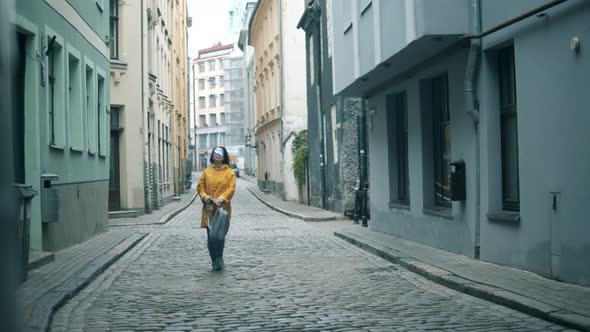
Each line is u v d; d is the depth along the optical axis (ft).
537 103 26.20
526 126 27.12
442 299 24.27
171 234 54.54
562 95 24.41
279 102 121.70
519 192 28.07
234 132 387.34
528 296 22.11
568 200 24.13
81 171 45.09
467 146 33.32
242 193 153.99
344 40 49.39
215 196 33.19
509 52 29.94
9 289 5.25
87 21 47.78
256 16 150.92
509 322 19.80
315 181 93.76
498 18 29.25
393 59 37.58
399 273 31.35
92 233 48.91
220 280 29.66
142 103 76.64
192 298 24.97
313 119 94.07
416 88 41.34
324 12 82.33
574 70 23.65
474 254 32.76
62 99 39.93
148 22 88.74
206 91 411.54
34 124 34.37
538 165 26.22
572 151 23.85
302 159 100.83
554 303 20.83
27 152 34.27
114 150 75.10
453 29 31.22
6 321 5.22
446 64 35.70
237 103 386.32
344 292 26.20
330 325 19.94
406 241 43.21
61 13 39.96
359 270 32.65
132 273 31.99
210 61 408.46
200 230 59.11
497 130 30.73
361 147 69.67
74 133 44.73
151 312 22.20
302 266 34.37
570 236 24.08
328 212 80.33
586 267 23.21
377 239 44.98
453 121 35.06
